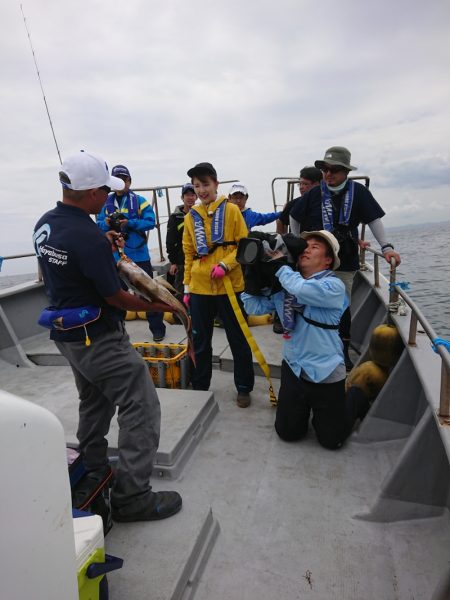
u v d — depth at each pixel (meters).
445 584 1.46
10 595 0.88
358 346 4.23
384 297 3.75
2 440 0.83
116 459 2.34
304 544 1.99
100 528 1.37
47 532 0.96
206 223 2.99
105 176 1.70
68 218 1.68
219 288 3.01
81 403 1.99
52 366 4.14
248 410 3.17
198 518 1.99
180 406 2.90
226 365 3.83
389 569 1.84
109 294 1.69
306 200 3.50
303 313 2.48
